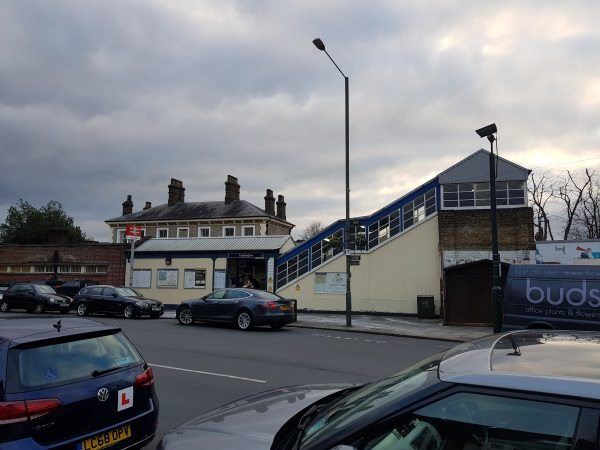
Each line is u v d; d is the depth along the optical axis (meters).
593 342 2.55
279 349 12.48
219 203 43.34
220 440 2.79
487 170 23.75
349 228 19.61
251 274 29.94
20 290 25.81
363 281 24.88
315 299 25.53
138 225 42.75
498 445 1.93
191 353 11.57
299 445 2.38
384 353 12.26
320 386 3.96
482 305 19.66
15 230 51.19
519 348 2.42
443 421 2.06
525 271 13.11
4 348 3.91
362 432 2.17
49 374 3.97
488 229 23.20
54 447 3.72
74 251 32.44
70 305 23.22
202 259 28.28
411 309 24.02
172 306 28.53
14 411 3.59
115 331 4.88
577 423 1.80
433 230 24.30
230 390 7.84
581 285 12.30
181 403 7.03
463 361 2.31
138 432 4.45
